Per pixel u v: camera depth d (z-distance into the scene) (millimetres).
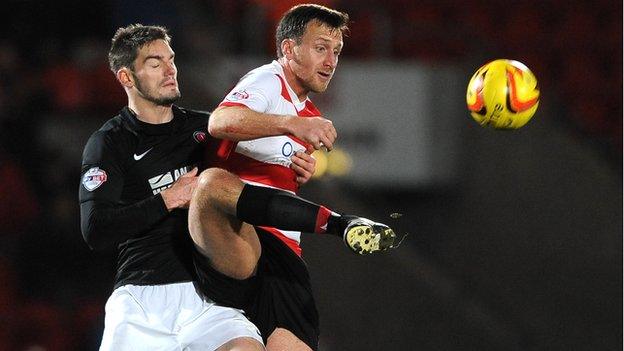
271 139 14750
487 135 33906
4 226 31203
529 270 32531
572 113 38406
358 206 30406
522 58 40844
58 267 30656
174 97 15234
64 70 33812
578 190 33812
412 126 33406
